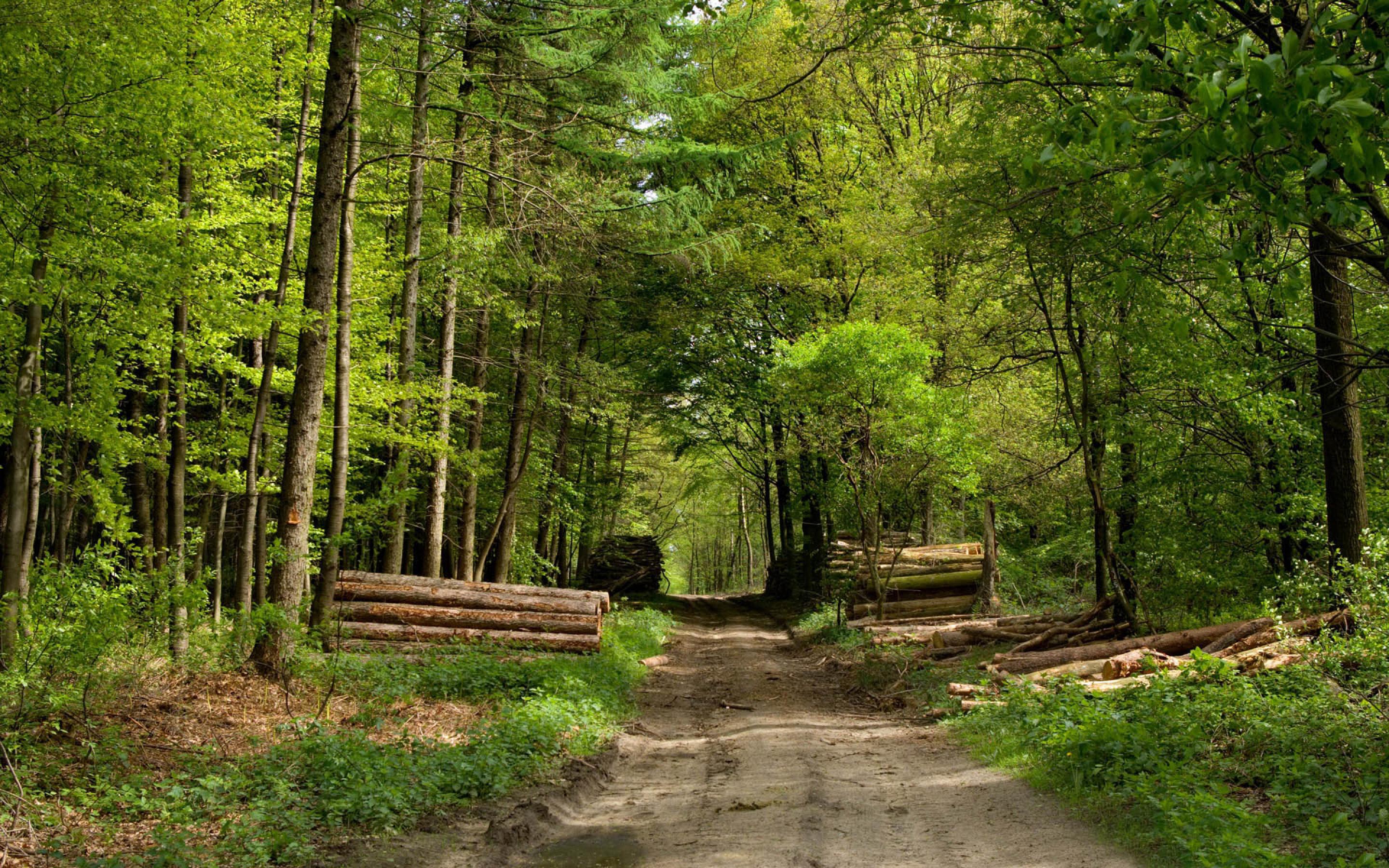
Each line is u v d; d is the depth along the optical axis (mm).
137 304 9961
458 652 13914
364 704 10438
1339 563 8672
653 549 41219
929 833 6336
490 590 15758
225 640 10914
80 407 9398
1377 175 3750
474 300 16906
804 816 6625
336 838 5984
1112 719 8078
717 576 68688
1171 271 9414
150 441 10938
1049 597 21562
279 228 13281
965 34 7535
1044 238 10648
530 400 23703
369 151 15148
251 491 11828
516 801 7242
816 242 26766
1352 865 4555
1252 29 5281
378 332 15102
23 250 7992
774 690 15562
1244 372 12461
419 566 26547
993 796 7375
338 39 10648
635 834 6539
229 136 10172
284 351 14500
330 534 11914
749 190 28375
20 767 6391
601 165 16500
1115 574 14172
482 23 14305
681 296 28047
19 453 8711
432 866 5664
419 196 15812
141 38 8469
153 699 8797
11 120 7898
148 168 9172
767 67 25562
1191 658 10445
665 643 22969
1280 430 12711
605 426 30438
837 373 18688
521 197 13727
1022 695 10438
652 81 16547
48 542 17688
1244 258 5031
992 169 11570
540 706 10367
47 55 8031
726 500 51594
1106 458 16828
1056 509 20984
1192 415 14070
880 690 14766
